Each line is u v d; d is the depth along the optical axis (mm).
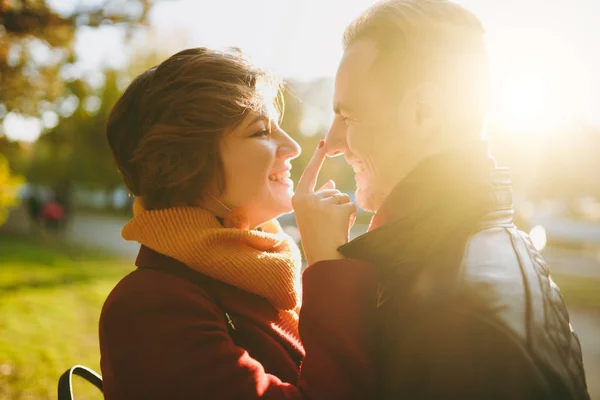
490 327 847
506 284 892
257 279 1149
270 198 1216
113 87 14859
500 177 1039
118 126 1229
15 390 4391
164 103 1146
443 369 851
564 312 970
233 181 1181
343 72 1063
